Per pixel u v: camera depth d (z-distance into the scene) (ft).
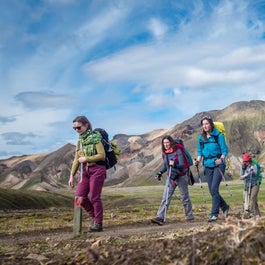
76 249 24.68
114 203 309.22
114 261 15.92
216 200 42.68
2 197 453.17
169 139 45.39
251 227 14.75
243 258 13.47
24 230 49.11
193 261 13.84
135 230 38.78
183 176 45.73
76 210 38.09
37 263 18.80
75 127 38.06
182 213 69.46
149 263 14.75
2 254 22.12
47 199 498.28
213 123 43.39
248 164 55.01
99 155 37.45
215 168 43.01
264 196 238.68
